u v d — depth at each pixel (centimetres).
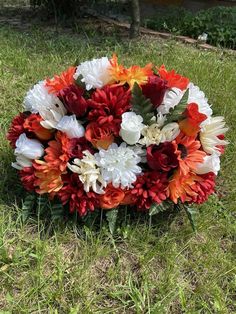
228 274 78
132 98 77
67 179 78
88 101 78
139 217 85
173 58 157
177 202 85
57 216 81
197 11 212
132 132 75
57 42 166
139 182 78
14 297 71
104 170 77
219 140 83
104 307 71
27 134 83
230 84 140
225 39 182
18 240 79
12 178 92
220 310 72
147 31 186
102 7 212
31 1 196
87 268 75
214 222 88
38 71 139
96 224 82
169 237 83
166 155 77
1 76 135
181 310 72
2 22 191
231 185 99
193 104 79
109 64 81
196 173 82
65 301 71
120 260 78
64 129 78
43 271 75
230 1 223
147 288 74
